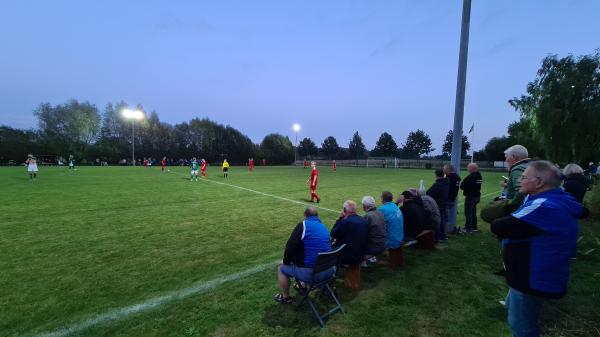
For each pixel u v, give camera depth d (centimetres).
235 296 399
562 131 1764
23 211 911
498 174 3653
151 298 389
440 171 664
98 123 6091
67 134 5750
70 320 338
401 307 374
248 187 1661
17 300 380
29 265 494
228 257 546
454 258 546
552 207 200
